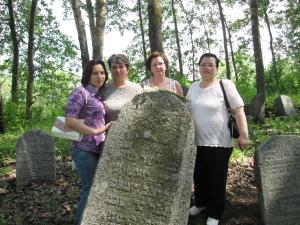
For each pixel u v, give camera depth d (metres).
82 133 4.69
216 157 5.00
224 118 4.97
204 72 4.98
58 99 20.08
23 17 20.41
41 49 20.86
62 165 9.05
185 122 4.32
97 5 12.66
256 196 6.34
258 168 5.27
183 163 4.24
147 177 4.23
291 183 5.35
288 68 26.78
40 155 7.90
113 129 4.45
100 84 4.94
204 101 4.97
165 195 4.16
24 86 20.41
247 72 27.83
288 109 14.62
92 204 4.23
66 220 5.77
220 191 5.07
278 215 5.30
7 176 8.55
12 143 11.80
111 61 5.04
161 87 5.46
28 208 6.36
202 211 5.62
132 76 18.30
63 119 4.93
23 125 15.62
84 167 4.84
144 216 4.14
